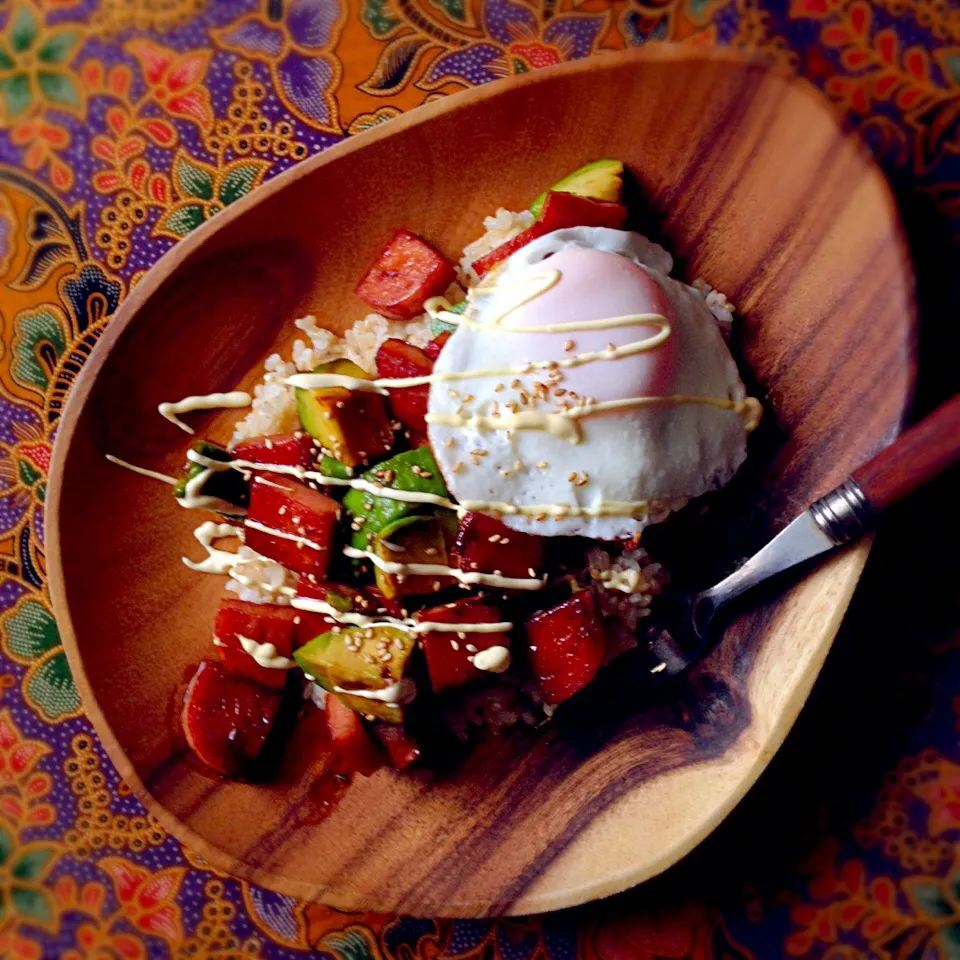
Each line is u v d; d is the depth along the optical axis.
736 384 0.34
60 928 0.39
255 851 0.35
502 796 0.35
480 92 0.34
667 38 0.36
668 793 0.34
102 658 0.36
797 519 0.32
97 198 0.38
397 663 0.34
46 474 0.39
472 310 0.33
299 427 0.36
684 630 0.35
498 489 0.33
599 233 0.34
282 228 0.36
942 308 0.35
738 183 0.34
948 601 0.35
